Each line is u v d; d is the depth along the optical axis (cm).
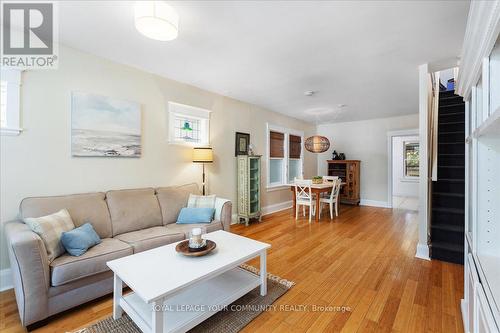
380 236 380
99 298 209
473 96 149
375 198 650
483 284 111
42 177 242
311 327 173
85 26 220
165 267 169
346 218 502
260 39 240
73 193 262
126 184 306
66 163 258
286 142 613
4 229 216
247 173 449
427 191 297
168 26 185
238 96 445
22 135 231
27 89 233
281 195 599
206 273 161
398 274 253
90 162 275
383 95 432
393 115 604
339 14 199
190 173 383
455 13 195
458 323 176
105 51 269
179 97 365
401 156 851
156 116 338
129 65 306
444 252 285
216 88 397
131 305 171
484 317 104
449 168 329
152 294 135
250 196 464
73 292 186
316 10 193
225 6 188
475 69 136
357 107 523
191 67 311
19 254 162
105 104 285
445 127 359
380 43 246
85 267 188
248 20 207
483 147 143
